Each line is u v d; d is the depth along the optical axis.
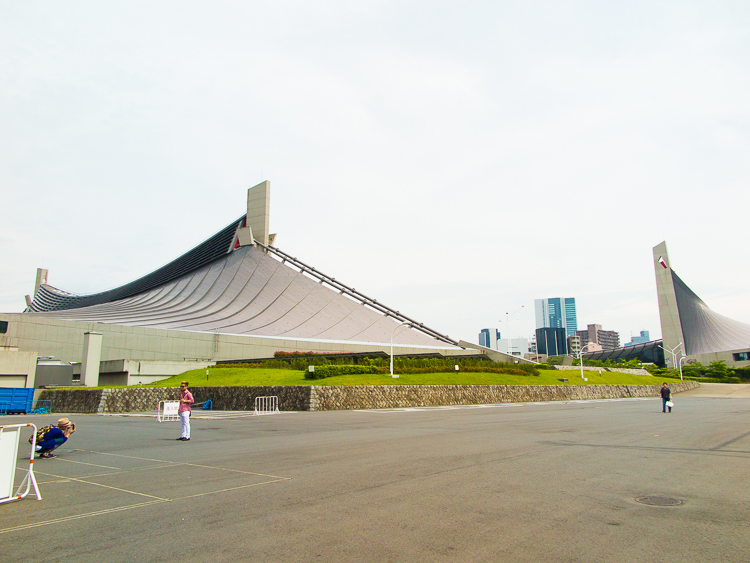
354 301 71.25
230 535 5.57
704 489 7.70
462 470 9.31
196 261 77.19
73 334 42.94
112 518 6.34
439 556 4.86
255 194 75.81
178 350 45.34
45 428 11.64
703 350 101.38
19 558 4.93
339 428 18.31
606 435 15.37
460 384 39.12
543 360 109.31
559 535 5.48
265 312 59.09
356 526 5.84
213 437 15.62
